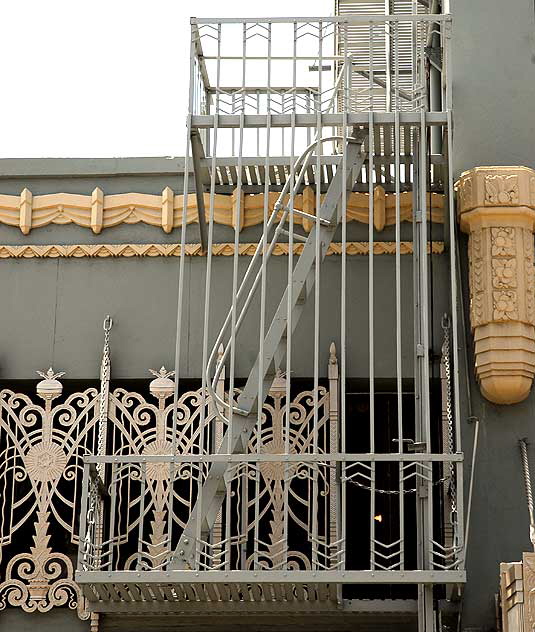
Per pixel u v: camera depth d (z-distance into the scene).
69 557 12.84
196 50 12.26
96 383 12.99
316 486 10.62
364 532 14.65
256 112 12.88
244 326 12.70
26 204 13.04
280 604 11.27
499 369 11.78
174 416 11.05
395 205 12.25
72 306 12.88
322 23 11.98
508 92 12.81
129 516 12.49
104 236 13.00
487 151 12.66
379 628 11.97
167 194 12.97
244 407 11.36
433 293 12.49
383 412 14.21
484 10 13.07
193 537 10.87
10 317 12.88
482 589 11.56
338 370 12.49
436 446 12.79
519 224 12.05
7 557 12.98
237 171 11.93
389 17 11.95
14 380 12.77
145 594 11.05
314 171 12.74
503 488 11.81
